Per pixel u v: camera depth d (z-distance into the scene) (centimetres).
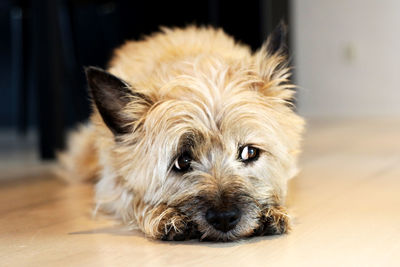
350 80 205
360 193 70
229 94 57
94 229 58
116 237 55
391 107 200
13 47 181
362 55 202
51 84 104
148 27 138
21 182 85
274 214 54
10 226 60
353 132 140
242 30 112
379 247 49
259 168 57
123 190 62
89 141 83
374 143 117
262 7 109
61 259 49
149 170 57
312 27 208
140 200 59
